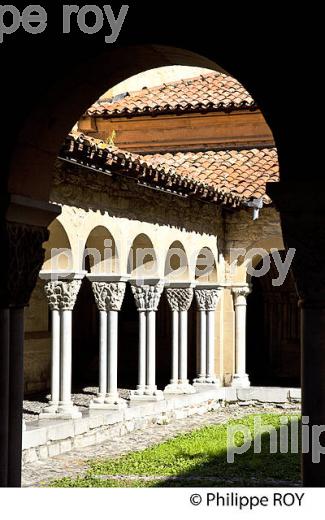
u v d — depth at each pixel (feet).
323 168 16.83
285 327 85.25
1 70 18.85
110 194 51.90
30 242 19.93
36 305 66.90
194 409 64.54
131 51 18.34
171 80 83.82
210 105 75.46
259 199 66.64
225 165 74.13
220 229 71.87
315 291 17.16
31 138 19.29
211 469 41.75
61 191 46.16
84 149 43.16
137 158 49.52
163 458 44.47
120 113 77.46
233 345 72.69
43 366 67.62
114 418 52.11
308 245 17.03
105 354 53.52
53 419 47.78
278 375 84.99
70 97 19.49
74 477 39.01
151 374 59.47
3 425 18.72
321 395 17.17
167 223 60.80
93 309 79.61
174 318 65.21
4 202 18.75
